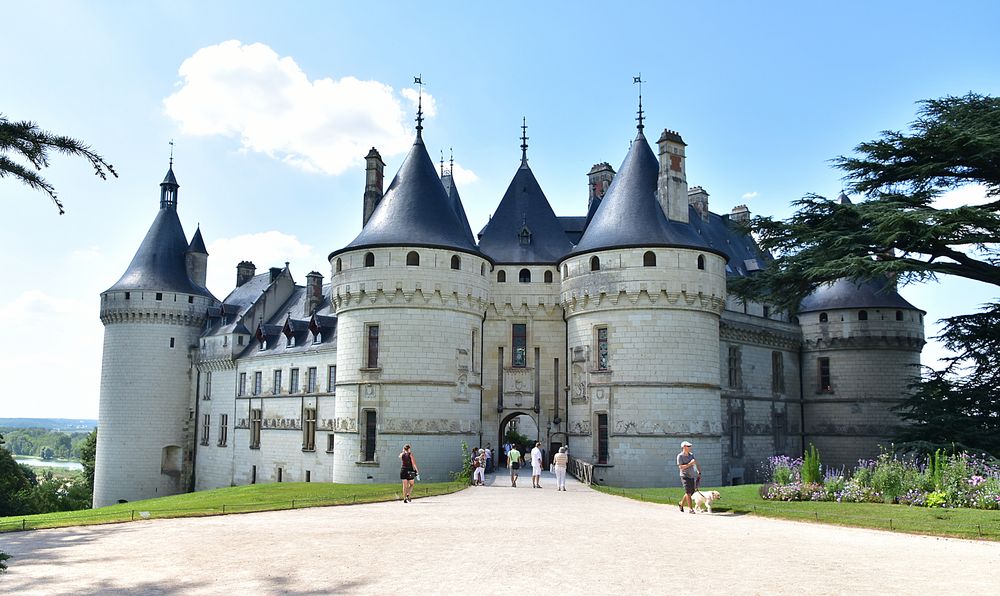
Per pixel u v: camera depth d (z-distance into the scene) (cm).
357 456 3800
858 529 1844
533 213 4638
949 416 3300
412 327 3809
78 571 1382
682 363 3722
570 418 3978
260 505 2506
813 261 3181
